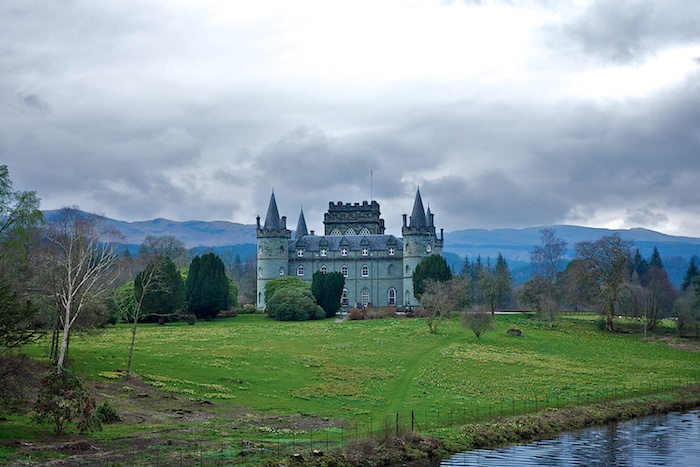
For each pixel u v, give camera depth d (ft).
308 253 565.12
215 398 207.92
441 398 223.92
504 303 624.18
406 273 548.31
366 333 359.46
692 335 394.73
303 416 193.16
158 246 616.80
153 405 194.90
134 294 397.60
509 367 284.20
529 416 202.49
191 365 251.39
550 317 420.77
